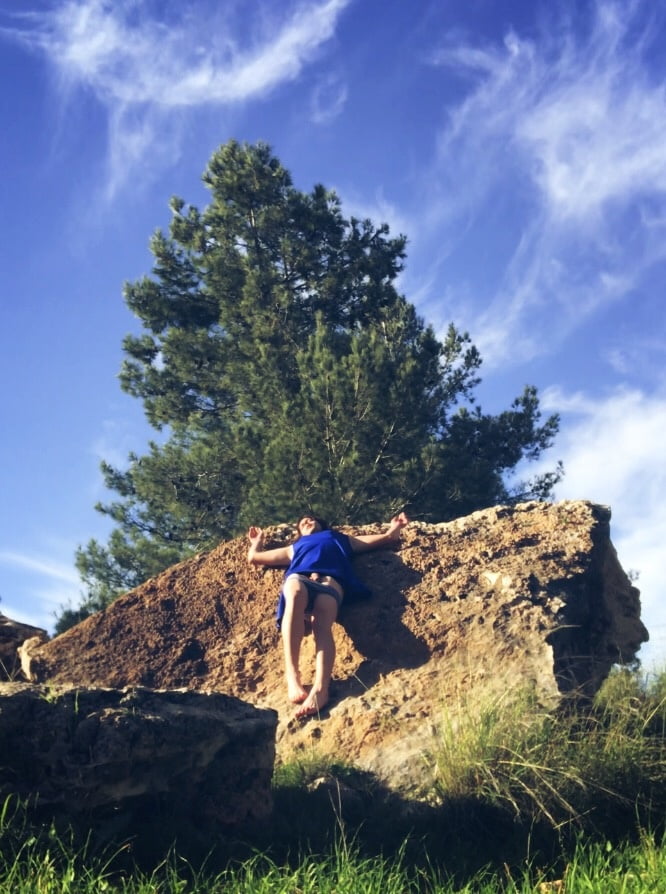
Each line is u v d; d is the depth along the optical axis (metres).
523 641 6.75
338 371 19.45
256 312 23.78
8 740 4.30
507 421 22.88
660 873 4.41
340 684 7.11
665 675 6.29
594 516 7.90
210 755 4.84
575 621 7.11
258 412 22.80
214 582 8.17
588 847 4.98
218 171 26.05
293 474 18.80
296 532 8.41
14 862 3.96
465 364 23.58
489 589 7.31
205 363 24.80
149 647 7.75
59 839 4.16
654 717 5.87
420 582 7.58
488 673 6.59
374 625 7.35
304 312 24.88
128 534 23.16
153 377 24.94
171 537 23.17
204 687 7.52
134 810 4.59
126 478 23.73
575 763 5.44
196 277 25.77
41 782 4.34
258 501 19.25
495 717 5.82
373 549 7.97
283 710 7.05
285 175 25.70
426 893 4.48
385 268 25.72
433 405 22.23
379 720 6.52
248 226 25.66
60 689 4.62
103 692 4.70
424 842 5.12
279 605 7.46
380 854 4.71
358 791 5.83
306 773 5.96
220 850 4.64
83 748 4.44
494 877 4.58
